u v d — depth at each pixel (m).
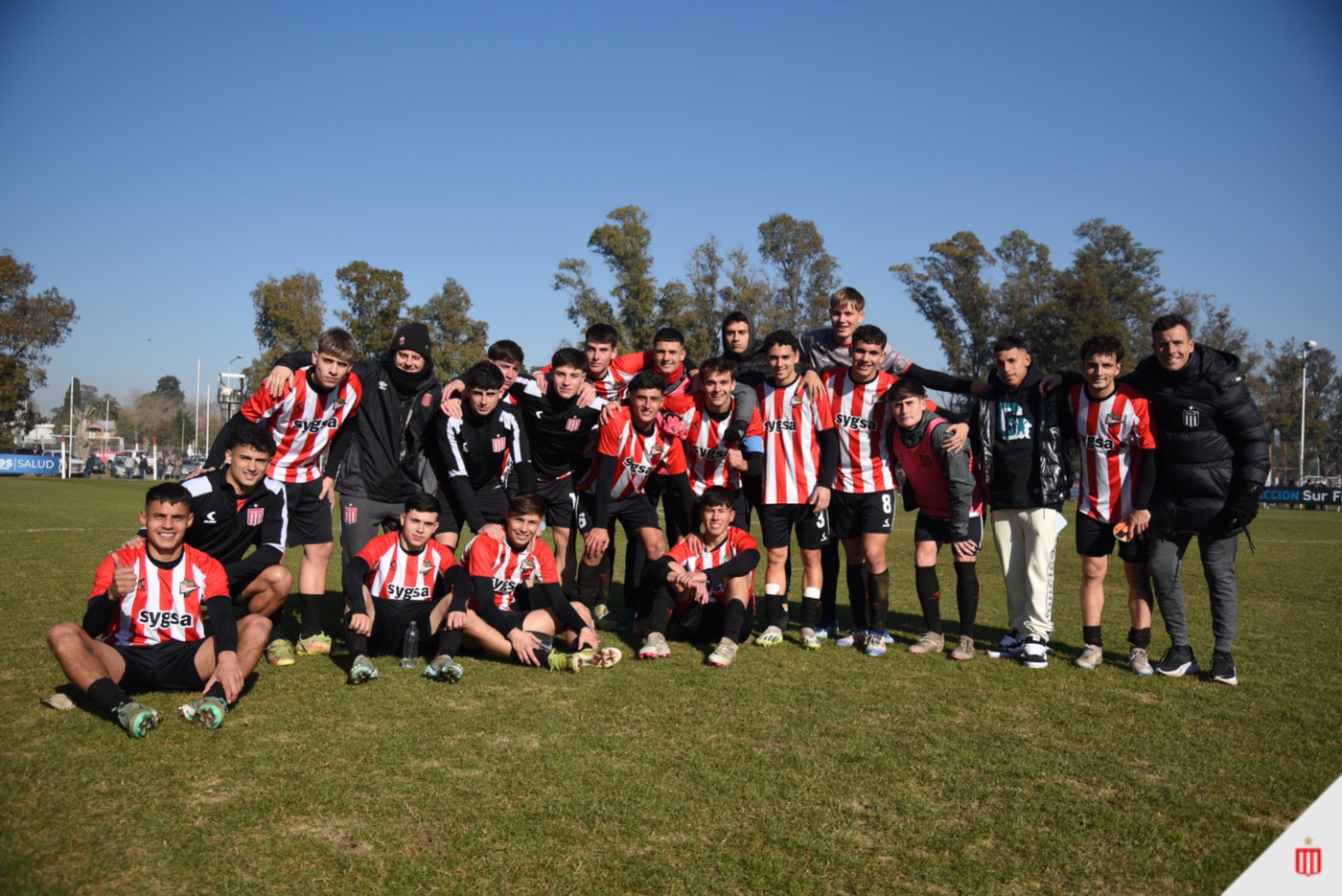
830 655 5.63
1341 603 8.17
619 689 4.66
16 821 2.91
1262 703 4.65
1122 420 5.18
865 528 5.81
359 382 5.51
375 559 5.12
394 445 5.67
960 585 5.62
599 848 2.83
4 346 44.41
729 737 3.91
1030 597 5.49
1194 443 5.03
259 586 5.03
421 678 4.80
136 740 3.70
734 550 5.59
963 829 3.04
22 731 3.77
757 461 5.92
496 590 5.34
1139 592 5.40
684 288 39.41
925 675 5.14
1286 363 62.78
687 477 6.24
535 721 4.07
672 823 3.02
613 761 3.58
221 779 3.30
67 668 3.89
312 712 4.14
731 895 2.57
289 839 2.83
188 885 2.55
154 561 4.24
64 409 97.12
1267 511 31.03
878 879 2.68
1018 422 5.47
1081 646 6.12
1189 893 2.66
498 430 5.84
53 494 24.48
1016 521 5.59
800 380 5.89
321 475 5.51
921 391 5.53
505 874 2.65
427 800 3.15
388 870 2.65
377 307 40.81
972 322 46.84
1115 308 54.91
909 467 5.80
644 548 6.43
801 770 3.54
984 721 4.25
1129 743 3.97
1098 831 3.05
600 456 5.98
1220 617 5.14
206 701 3.88
